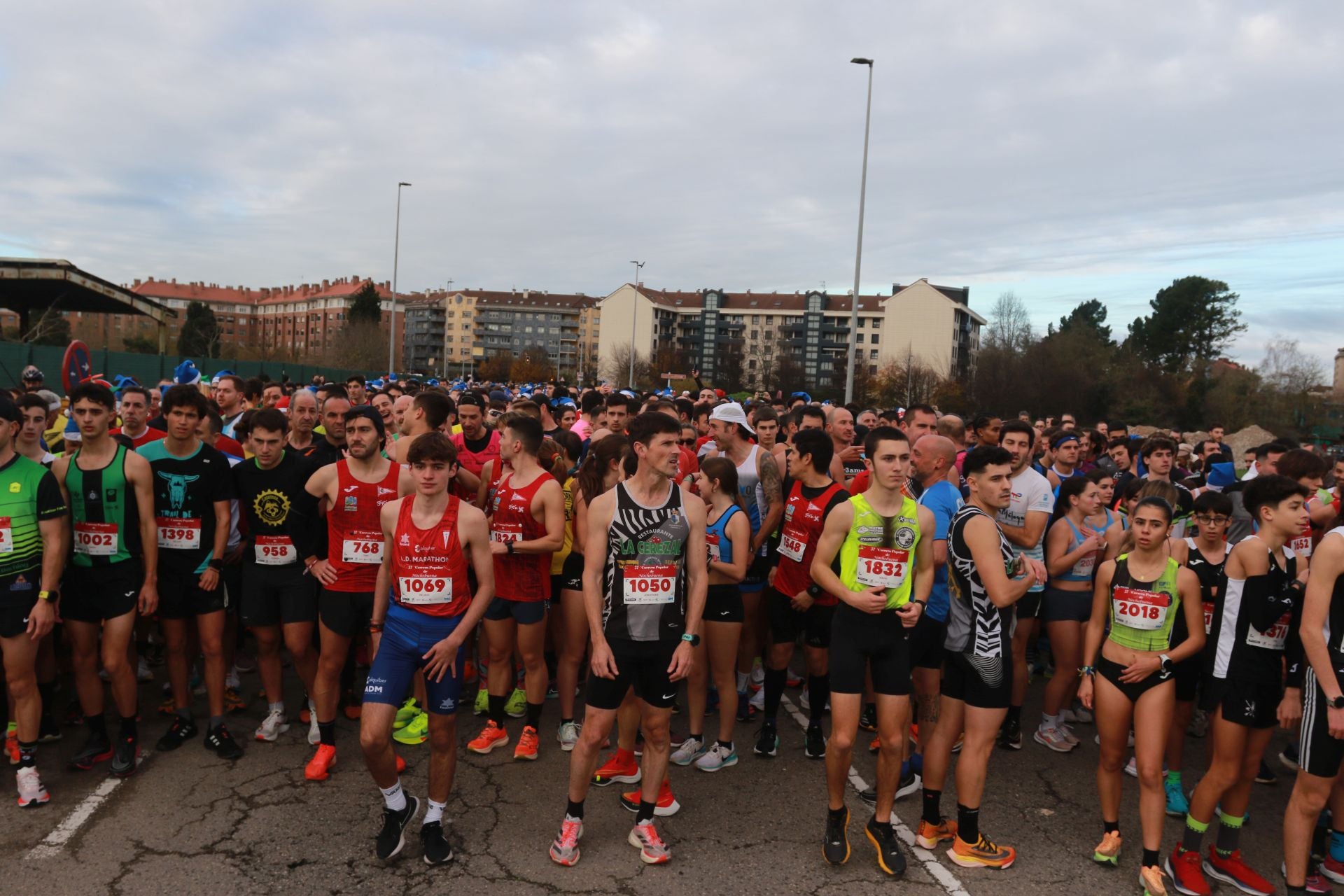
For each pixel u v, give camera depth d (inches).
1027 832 167.0
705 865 150.7
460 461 257.4
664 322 4493.1
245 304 5201.8
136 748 183.5
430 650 146.3
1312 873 152.8
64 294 1096.2
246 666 246.4
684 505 150.1
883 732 150.2
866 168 869.8
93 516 172.1
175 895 135.6
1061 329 3068.4
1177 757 180.2
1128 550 204.1
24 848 147.9
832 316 4106.8
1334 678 138.6
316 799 169.8
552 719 220.4
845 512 151.3
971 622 150.7
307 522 187.3
